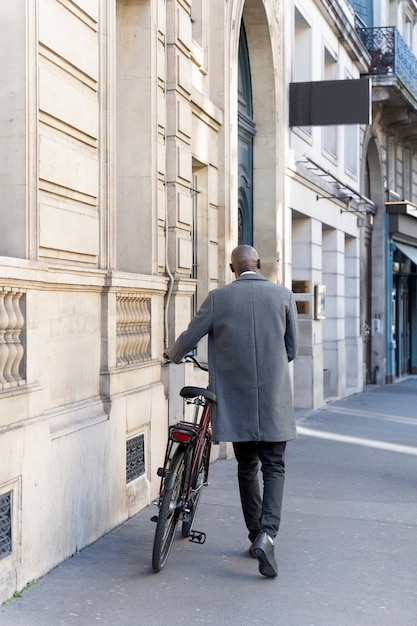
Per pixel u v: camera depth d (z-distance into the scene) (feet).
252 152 47.88
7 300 17.19
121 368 23.47
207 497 26.96
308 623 16.10
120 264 27.27
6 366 17.19
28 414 17.66
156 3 27.45
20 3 18.29
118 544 20.94
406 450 38.55
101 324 22.54
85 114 21.45
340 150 67.62
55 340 19.76
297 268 56.90
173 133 29.14
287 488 29.19
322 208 60.08
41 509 18.04
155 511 24.41
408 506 26.55
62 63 20.12
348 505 26.53
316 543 21.81
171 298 28.73
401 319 92.84
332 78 66.28
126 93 27.22
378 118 81.51
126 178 27.17
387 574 19.26
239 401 18.89
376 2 84.58
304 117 50.62
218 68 37.04
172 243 28.99
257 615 16.48
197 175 35.91
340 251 66.80
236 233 39.19
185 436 18.76
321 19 60.29
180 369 28.32
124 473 23.17
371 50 75.66
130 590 17.70
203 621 16.12
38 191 18.79
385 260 83.66
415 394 71.05
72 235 20.66
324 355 65.62
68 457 19.45
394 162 90.68
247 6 44.32
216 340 19.19
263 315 19.04
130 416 23.70
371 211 80.74
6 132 18.39
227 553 20.54
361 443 40.57
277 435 18.66
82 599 17.10
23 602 16.76
